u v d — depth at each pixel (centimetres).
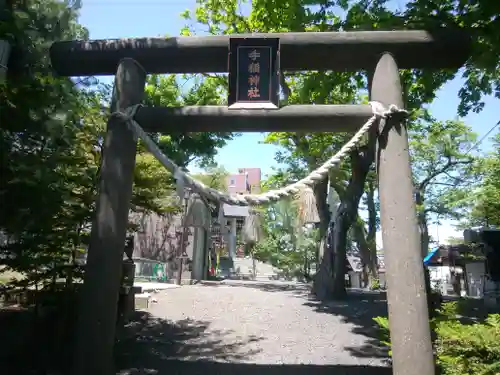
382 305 1439
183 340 849
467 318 1124
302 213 568
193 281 2153
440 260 3091
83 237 766
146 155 902
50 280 845
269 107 558
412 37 564
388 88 548
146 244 2450
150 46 589
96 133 819
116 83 576
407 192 505
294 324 1080
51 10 732
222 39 584
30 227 622
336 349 829
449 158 2734
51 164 659
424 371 447
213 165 2730
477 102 820
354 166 1645
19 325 736
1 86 547
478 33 648
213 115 564
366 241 3509
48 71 703
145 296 1229
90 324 493
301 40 575
